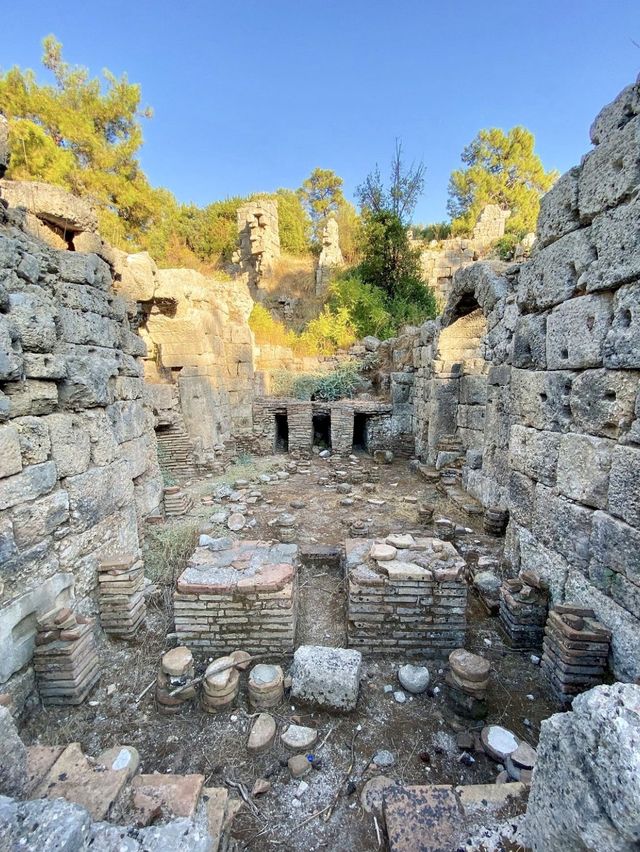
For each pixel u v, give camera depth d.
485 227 17.69
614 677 2.62
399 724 2.60
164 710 2.66
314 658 2.78
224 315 9.65
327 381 11.74
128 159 14.39
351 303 14.46
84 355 3.61
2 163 2.90
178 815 1.66
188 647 3.18
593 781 1.30
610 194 2.66
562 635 2.75
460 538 5.23
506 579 3.73
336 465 9.38
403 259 15.36
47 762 1.81
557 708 2.72
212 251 20.41
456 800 1.83
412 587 3.14
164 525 5.43
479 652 3.23
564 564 3.18
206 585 3.10
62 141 12.89
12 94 11.73
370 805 2.09
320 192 25.89
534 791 1.59
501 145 22.62
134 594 3.42
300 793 2.17
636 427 2.53
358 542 3.92
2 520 2.54
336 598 3.97
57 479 3.03
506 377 5.36
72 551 3.14
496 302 5.74
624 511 2.61
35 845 1.19
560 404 3.24
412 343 10.80
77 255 3.56
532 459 3.60
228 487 7.25
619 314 2.64
